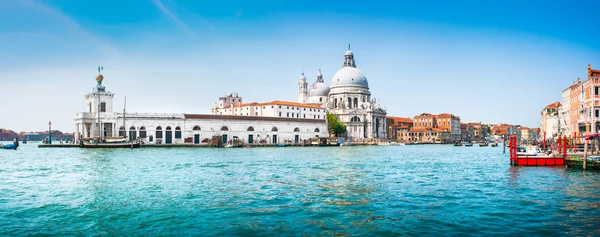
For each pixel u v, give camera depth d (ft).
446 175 168.55
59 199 113.29
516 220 90.53
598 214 95.61
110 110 469.57
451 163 232.73
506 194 120.98
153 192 124.16
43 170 185.16
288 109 626.64
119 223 88.94
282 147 494.59
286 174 170.71
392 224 87.61
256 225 87.30
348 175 167.73
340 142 624.59
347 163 230.07
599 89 265.34
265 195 119.55
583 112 281.33
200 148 435.94
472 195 119.34
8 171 181.16
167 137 478.18
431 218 92.17
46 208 102.37
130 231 83.20
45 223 88.89
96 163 223.10
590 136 211.82
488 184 141.28
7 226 86.69
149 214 96.22
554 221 89.66
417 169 194.59
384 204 106.83
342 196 117.91
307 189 130.21
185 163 224.74
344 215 95.35
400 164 224.33
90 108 473.67
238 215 95.45
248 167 201.98
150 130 470.39
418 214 95.91
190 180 151.02
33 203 108.17
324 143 556.51
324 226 86.48
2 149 405.80
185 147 451.53
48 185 138.31
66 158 264.11
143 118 467.93
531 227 85.05
